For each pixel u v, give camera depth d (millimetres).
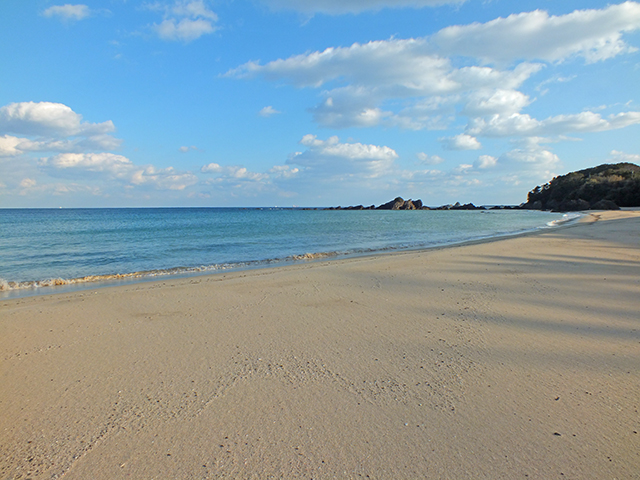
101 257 14656
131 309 6031
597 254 11844
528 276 8422
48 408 2977
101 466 2287
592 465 2270
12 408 2979
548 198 105812
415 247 18203
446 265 10164
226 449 2445
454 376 3494
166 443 2512
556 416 2809
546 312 5582
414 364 3775
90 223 43344
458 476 2186
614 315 5391
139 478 2178
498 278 8250
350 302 6328
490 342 4367
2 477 2178
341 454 2391
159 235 25484
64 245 18859
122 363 3855
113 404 3023
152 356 4035
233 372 3609
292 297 6730
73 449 2453
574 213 66250
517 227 36219
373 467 2268
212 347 4293
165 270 11539
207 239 22734
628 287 7199
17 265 12703
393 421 2758
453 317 5391
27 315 5719
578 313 5508
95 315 5695
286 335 4676
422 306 6020
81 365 3811
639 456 2348
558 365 3719
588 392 3170
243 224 42500
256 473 2217
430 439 2543
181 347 4297
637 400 3027
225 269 11711
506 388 3256
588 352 4035
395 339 4504
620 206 78062
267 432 2629
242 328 4977
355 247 18484
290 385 3332
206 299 6652
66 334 4797
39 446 2488
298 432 2629
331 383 3369
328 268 10000
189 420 2785
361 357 3965
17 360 3955
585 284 7496
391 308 5926
